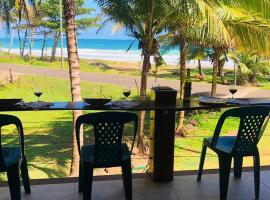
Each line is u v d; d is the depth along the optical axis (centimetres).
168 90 308
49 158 808
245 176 334
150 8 687
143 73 779
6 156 259
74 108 283
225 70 2414
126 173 267
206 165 648
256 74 1950
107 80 1961
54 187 306
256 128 274
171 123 314
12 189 252
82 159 262
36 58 3238
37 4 1083
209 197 295
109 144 256
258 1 630
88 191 261
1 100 281
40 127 1082
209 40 723
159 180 321
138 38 759
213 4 612
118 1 665
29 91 1656
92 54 3938
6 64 2644
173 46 1026
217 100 311
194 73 2316
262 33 654
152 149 321
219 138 305
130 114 253
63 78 1961
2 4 1084
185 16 649
